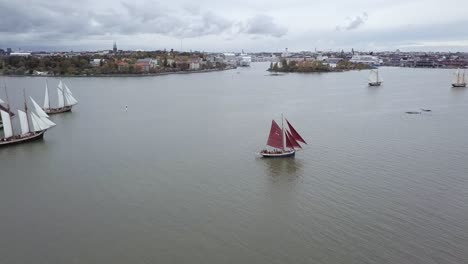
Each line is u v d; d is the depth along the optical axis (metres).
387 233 58.62
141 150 102.06
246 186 76.88
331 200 70.00
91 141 112.75
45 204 70.75
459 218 62.66
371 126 128.00
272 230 60.16
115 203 70.12
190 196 72.44
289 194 72.81
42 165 92.31
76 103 171.12
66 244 57.50
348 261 52.41
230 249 55.44
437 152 96.88
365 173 82.62
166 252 54.94
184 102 191.25
